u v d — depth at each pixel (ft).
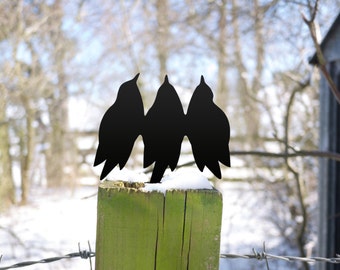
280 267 17.65
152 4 29.48
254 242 19.57
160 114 3.73
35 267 16.37
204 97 3.75
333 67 12.33
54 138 33.35
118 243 3.59
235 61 24.29
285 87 21.11
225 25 22.90
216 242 3.62
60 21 28.40
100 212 3.60
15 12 24.81
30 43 27.12
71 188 32.73
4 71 24.34
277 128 21.63
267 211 21.71
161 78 29.73
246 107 24.72
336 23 11.61
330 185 12.71
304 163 20.72
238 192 25.93
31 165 32.65
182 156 27.81
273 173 22.21
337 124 12.39
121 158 3.66
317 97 20.86
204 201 3.61
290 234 19.83
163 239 3.60
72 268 16.49
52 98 31.63
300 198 14.92
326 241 12.80
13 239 19.70
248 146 26.05
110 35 30.94
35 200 29.30
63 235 20.77
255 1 18.37
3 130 27.58
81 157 33.88
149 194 3.59
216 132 3.72
